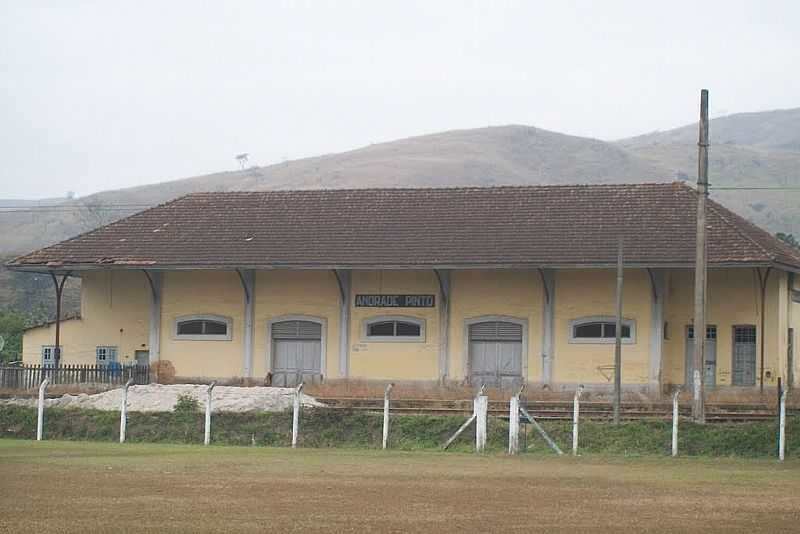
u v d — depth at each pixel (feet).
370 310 170.19
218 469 86.02
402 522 60.39
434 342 167.84
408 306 169.07
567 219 169.07
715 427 112.68
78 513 62.39
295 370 173.17
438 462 95.55
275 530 57.62
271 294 174.09
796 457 106.32
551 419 120.88
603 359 162.09
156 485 74.79
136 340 179.63
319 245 171.32
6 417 126.41
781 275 161.38
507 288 166.09
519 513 64.08
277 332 173.99
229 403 126.52
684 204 168.45
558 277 164.45
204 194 190.90
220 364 174.81
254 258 169.99
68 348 181.98
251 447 112.37
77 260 173.99
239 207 185.68
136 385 146.61
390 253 166.71
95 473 81.87
